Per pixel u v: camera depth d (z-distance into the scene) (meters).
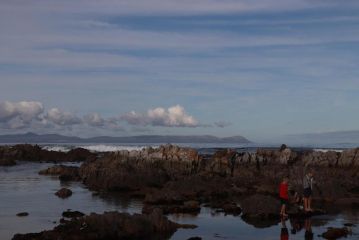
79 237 18.12
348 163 40.50
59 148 94.88
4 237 18.56
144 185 36.09
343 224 22.28
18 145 74.56
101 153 77.12
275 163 42.56
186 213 25.22
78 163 66.31
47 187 36.84
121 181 35.72
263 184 35.41
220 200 30.28
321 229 21.03
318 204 28.92
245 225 21.83
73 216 23.31
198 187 33.56
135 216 20.39
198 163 41.50
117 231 19.05
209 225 21.84
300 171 36.78
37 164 64.12
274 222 22.77
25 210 25.39
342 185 33.75
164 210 25.44
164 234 19.70
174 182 34.41
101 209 26.08
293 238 19.19
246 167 40.78
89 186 37.66
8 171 52.34
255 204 24.45
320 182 32.12
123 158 42.50
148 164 40.84
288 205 26.08
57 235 18.06
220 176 38.97
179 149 42.59
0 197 30.83
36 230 19.92
